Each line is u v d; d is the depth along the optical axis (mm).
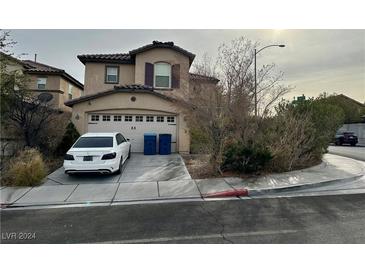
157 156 13055
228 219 5191
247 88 9766
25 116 11289
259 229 4664
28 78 12594
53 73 21266
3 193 7125
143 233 4574
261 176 8719
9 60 12023
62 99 22016
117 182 8195
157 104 14047
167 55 17094
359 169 10164
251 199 6645
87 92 17094
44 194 7043
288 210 5703
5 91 10938
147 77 16859
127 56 17875
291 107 11203
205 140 10609
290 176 8711
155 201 6531
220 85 9758
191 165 10789
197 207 6008
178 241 4250
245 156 8891
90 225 4977
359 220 5047
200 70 10484
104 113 13805
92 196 6879
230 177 8625
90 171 8367
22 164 8156
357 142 26859
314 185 7820
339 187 7875
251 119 9750
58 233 4621
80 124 13508
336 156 14609
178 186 7688
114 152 8734
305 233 4465
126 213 5645
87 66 17219
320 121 11305
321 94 13781
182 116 14156
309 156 10727
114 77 17547
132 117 14055
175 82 16953
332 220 5059
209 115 9438
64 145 12203
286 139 9773
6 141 11102
